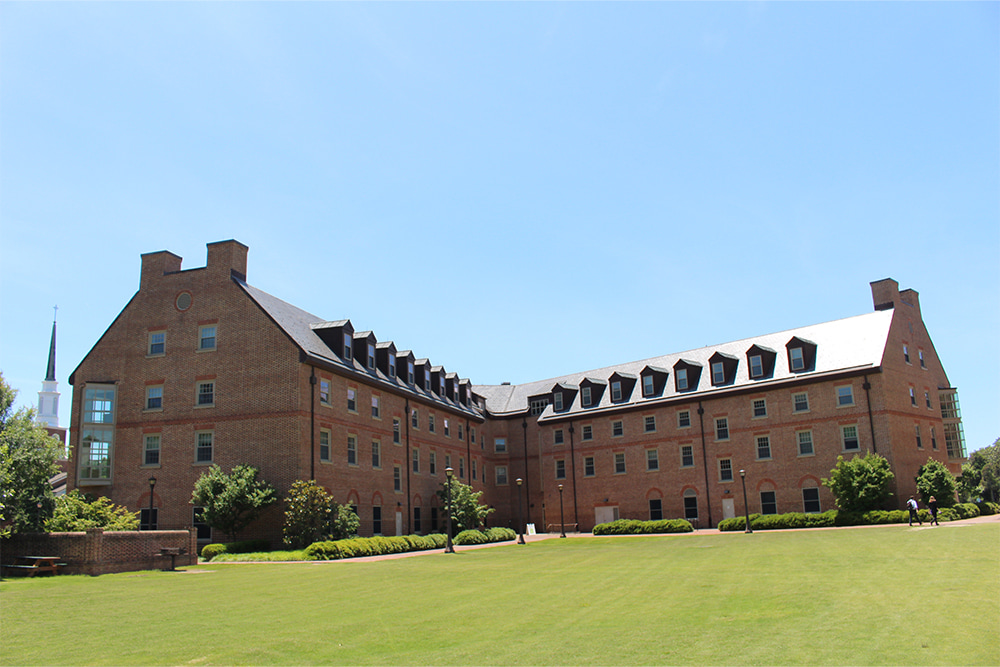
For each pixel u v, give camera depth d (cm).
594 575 2094
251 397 3741
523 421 6297
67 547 2356
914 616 1178
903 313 5025
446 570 2411
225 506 3350
